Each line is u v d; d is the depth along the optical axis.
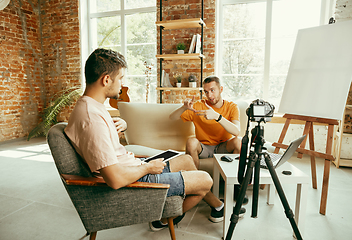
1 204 1.96
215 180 1.87
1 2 2.41
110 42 4.48
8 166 2.95
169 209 1.24
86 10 4.55
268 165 1.24
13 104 4.40
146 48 4.29
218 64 3.88
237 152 1.95
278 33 3.60
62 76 4.77
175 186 1.24
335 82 1.88
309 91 2.04
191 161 1.64
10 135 4.37
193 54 3.45
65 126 1.20
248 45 3.73
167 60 3.92
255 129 1.24
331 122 1.85
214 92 2.00
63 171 1.11
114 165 0.99
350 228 1.60
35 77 4.77
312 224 1.65
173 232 1.34
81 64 4.59
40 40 4.82
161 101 3.80
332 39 1.98
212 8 3.62
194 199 1.37
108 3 4.42
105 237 1.51
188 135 2.39
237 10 3.72
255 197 1.24
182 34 3.81
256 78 3.75
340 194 2.13
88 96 1.09
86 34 4.61
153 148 2.35
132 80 4.42
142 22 4.25
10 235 1.53
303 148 2.03
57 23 4.65
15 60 4.39
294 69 2.20
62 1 4.55
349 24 1.91
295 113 2.10
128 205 1.13
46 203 1.98
